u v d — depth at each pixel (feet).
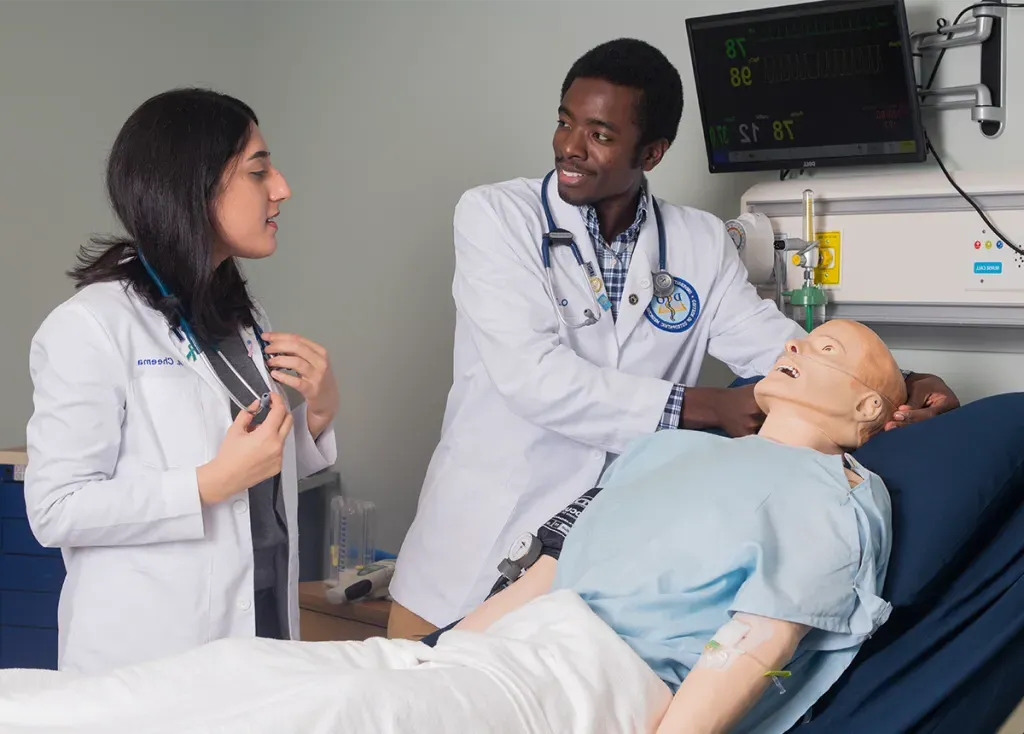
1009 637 4.48
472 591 6.36
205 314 5.40
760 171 8.19
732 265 6.63
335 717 3.41
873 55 7.18
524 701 3.84
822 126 7.59
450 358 10.14
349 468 10.82
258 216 5.26
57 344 5.02
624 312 6.26
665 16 8.61
